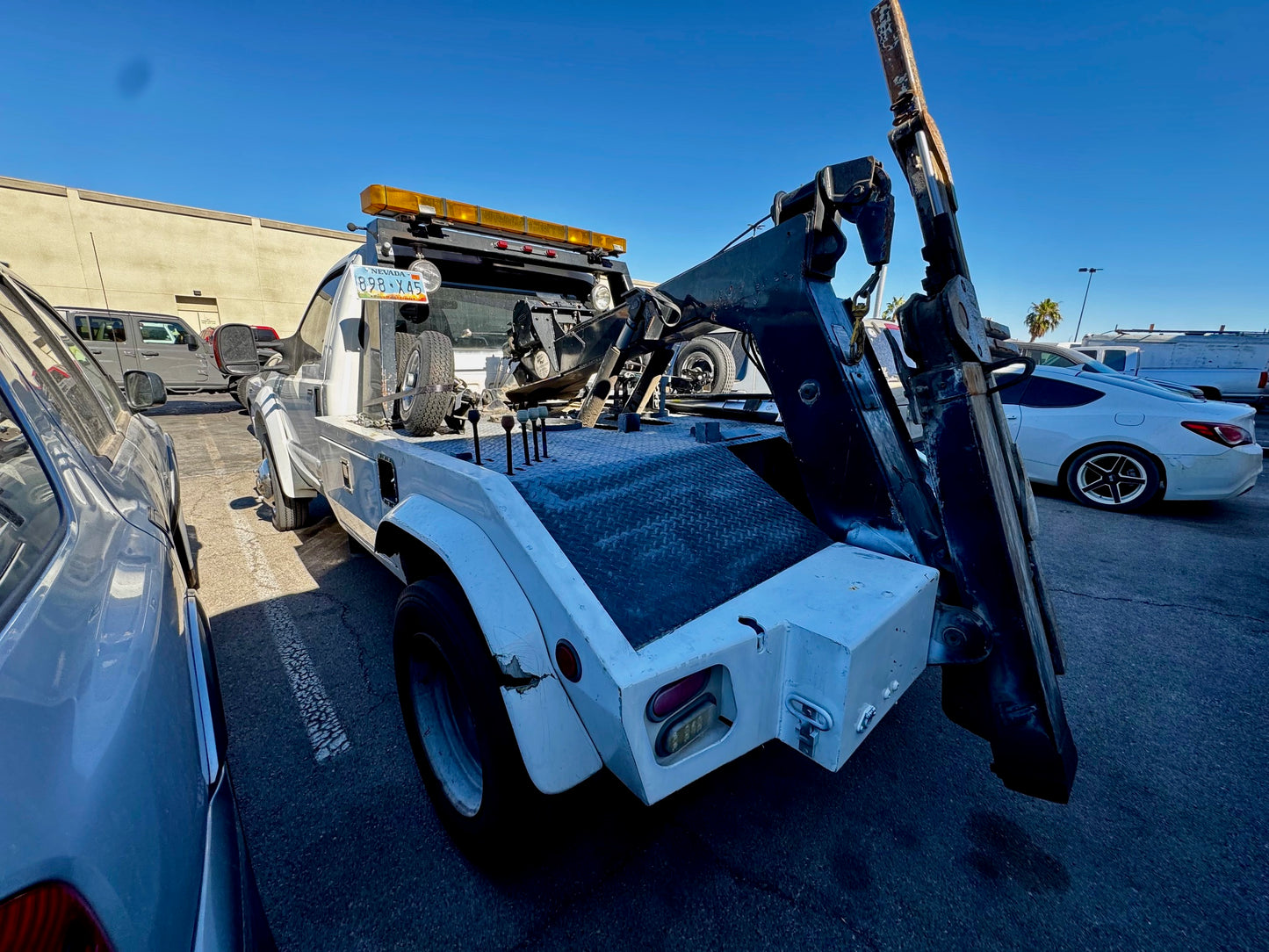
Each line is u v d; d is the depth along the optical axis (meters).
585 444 2.22
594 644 1.15
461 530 1.57
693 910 1.57
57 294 20.36
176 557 1.64
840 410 1.70
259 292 24.38
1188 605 3.57
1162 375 16.33
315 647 2.95
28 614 0.82
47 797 0.65
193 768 0.94
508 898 1.60
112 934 0.64
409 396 2.46
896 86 1.37
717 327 2.13
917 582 1.46
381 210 2.99
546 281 4.18
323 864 1.71
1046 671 1.55
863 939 1.49
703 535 1.60
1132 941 1.50
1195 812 1.95
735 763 2.16
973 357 1.39
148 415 12.05
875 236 1.51
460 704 1.78
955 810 1.94
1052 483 6.09
